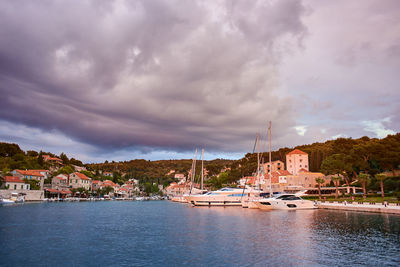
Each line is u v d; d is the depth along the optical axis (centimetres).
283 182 12625
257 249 2922
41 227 4450
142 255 2725
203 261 2511
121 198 19025
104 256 2692
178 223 5003
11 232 3959
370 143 10550
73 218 5791
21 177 12531
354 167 11569
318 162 15575
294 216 5775
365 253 2731
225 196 8981
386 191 8994
